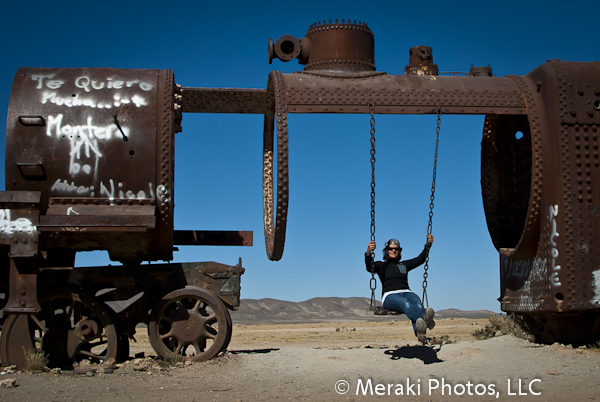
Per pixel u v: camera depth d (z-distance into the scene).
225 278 9.12
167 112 8.85
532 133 9.34
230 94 11.15
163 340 8.98
